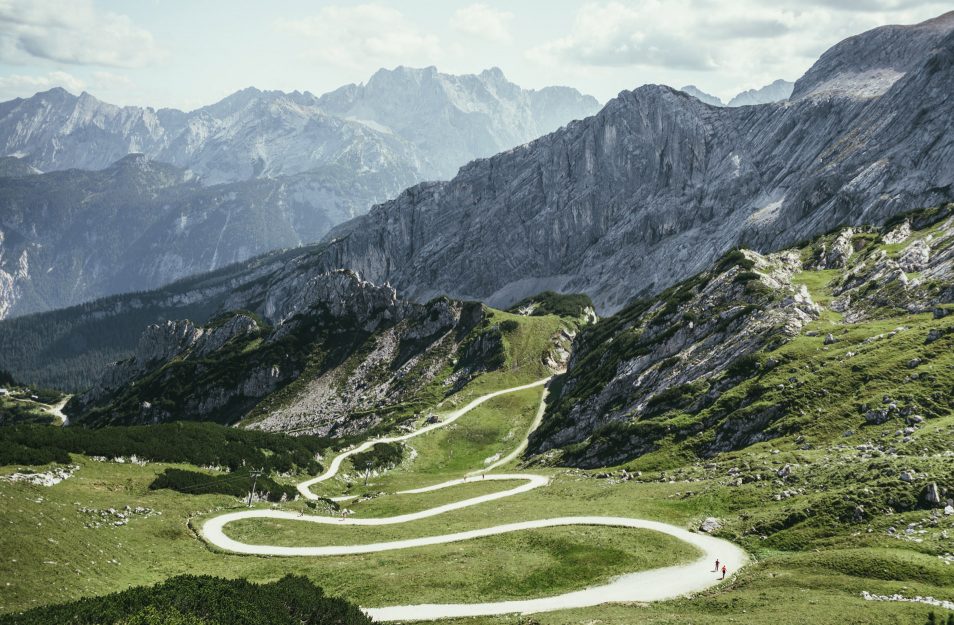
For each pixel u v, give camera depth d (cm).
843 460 8806
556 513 9725
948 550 6400
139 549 8888
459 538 9294
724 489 9256
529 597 7169
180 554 9075
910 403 9812
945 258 14888
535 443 17288
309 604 6719
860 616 5512
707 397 12925
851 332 12825
